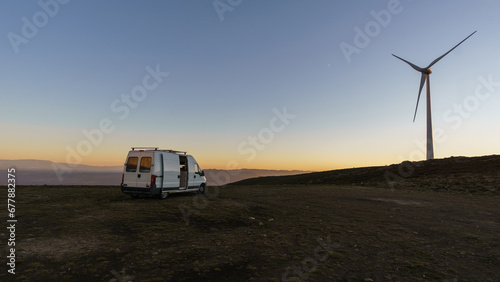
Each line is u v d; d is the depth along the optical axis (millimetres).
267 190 22703
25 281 4355
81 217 9086
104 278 4645
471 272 5422
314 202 15008
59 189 18266
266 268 5406
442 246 7141
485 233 8570
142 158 13414
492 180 25422
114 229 7859
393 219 10586
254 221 9750
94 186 22234
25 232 7141
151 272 4980
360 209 12906
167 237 7305
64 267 5023
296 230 8547
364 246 7039
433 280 5016
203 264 5484
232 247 6676
